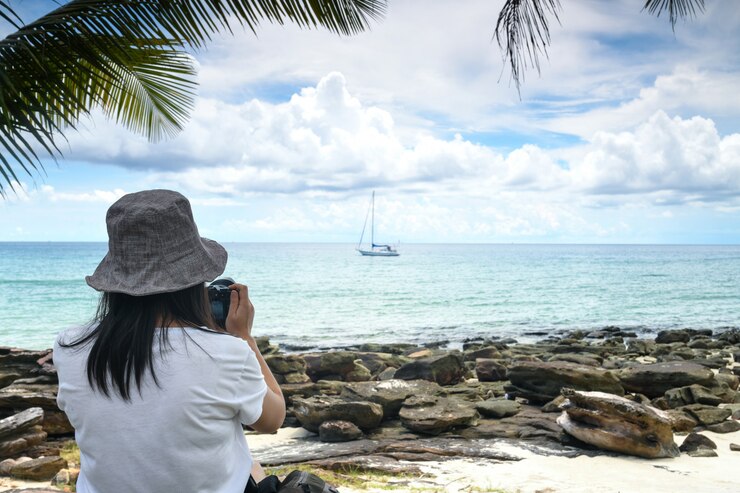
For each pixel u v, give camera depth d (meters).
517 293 53.56
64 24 5.88
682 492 6.05
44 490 3.41
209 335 1.82
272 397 1.95
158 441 1.72
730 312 40.00
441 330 30.38
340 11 6.87
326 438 8.45
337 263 125.94
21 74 5.70
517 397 10.74
